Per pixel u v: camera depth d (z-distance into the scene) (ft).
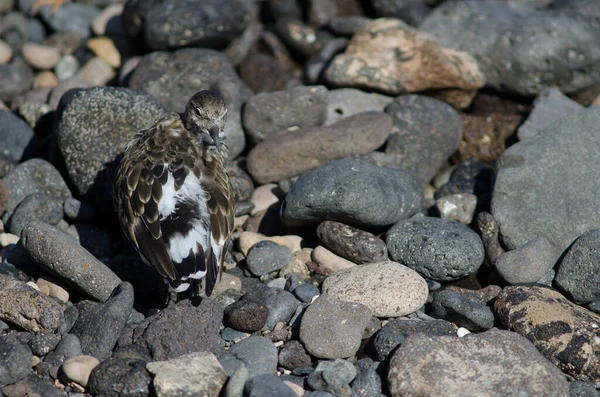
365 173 38.96
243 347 32.12
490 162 48.55
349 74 50.03
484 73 53.62
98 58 57.06
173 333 32.30
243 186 43.24
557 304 34.01
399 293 34.42
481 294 36.81
